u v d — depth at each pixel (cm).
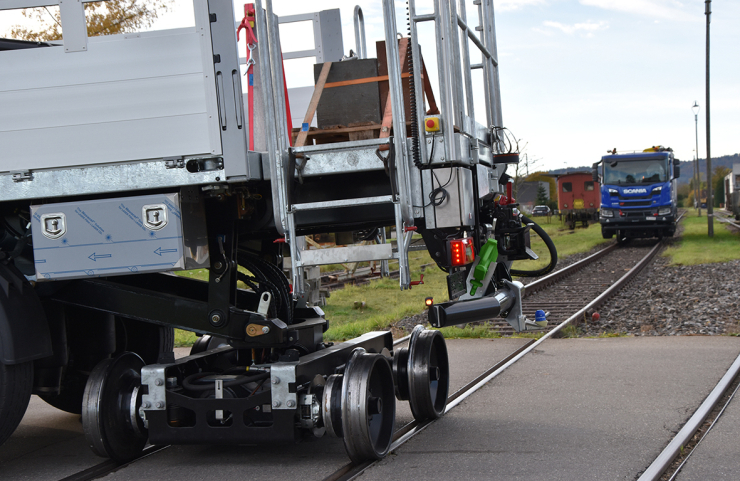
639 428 476
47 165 427
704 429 473
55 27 450
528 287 1423
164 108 422
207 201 473
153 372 439
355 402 420
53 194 430
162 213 424
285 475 416
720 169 14262
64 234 430
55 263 431
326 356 473
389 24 448
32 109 428
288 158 449
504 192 662
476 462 420
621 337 889
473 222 506
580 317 1097
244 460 455
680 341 829
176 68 420
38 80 426
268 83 446
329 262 441
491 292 550
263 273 534
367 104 502
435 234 481
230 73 421
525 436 471
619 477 379
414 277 1839
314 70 533
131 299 477
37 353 437
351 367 433
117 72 423
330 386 431
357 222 514
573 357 757
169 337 627
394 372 530
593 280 1675
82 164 426
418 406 522
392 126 467
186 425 465
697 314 1048
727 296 1198
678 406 529
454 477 394
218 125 420
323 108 506
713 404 527
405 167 447
